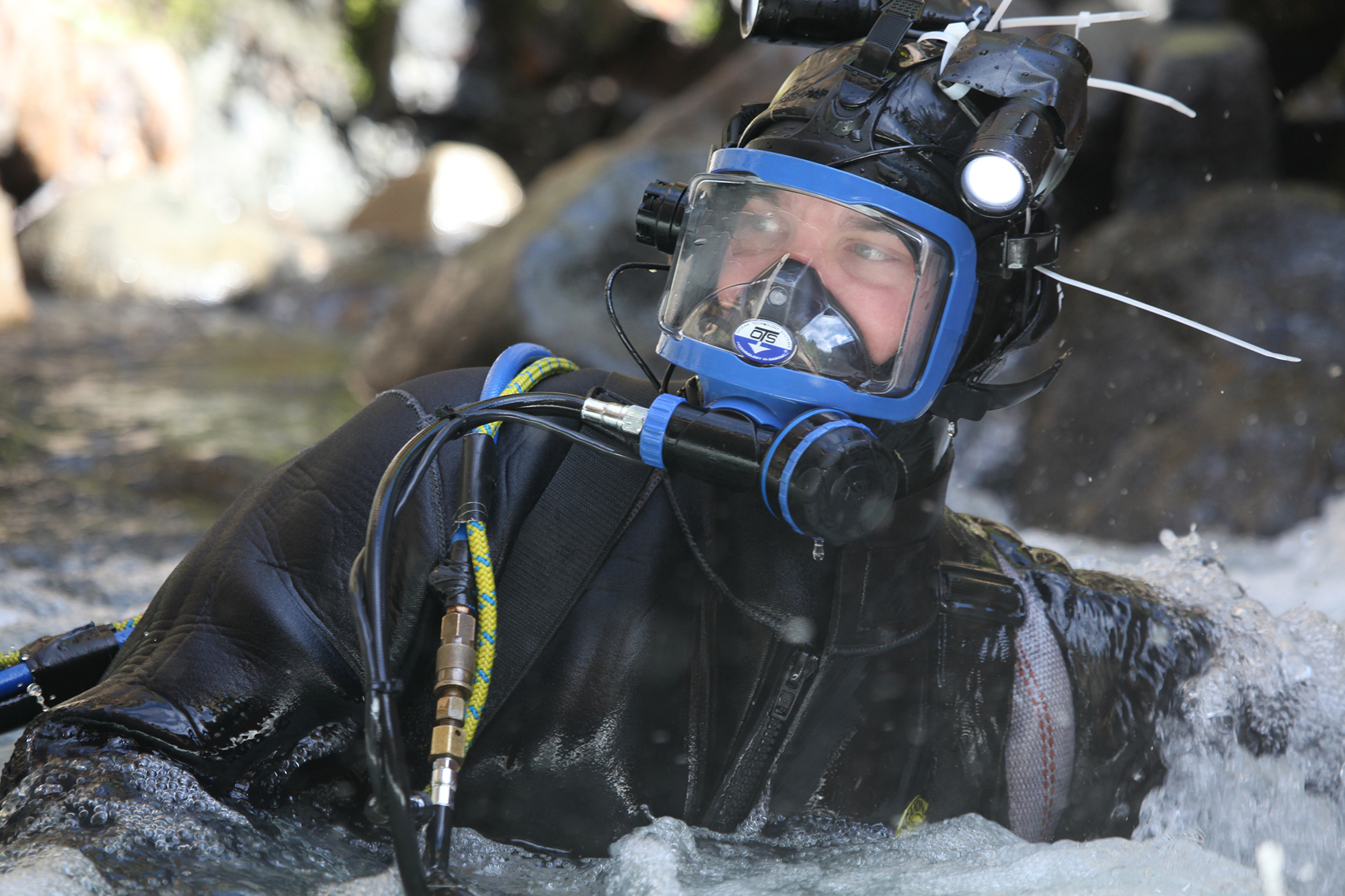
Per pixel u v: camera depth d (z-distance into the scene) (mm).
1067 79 2299
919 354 2270
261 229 20609
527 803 2350
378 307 18688
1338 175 15227
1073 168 13562
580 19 28922
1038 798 2605
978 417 2514
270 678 2215
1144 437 9219
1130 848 2447
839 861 2348
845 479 2098
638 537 2389
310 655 2230
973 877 2273
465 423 2205
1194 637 2855
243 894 1912
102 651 2742
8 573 5480
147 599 5289
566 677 2318
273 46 26625
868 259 2250
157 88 22375
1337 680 2824
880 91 2340
